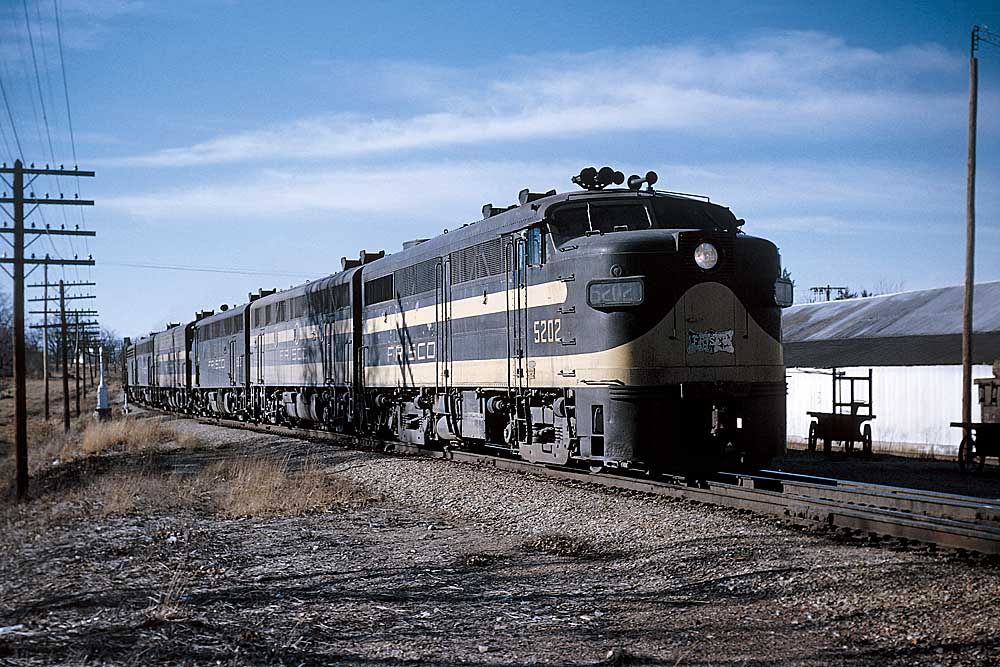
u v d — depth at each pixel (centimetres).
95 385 12888
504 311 1667
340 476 1928
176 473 2075
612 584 919
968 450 1970
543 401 1576
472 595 895
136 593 909
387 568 1030
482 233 1755
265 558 1102
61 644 705
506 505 1395
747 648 700
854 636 714
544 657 688
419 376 2081
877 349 3228
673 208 1532
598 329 1390
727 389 1377
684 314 1371
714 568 943
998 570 860
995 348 2811
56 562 1099
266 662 673
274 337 3409
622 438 1362
